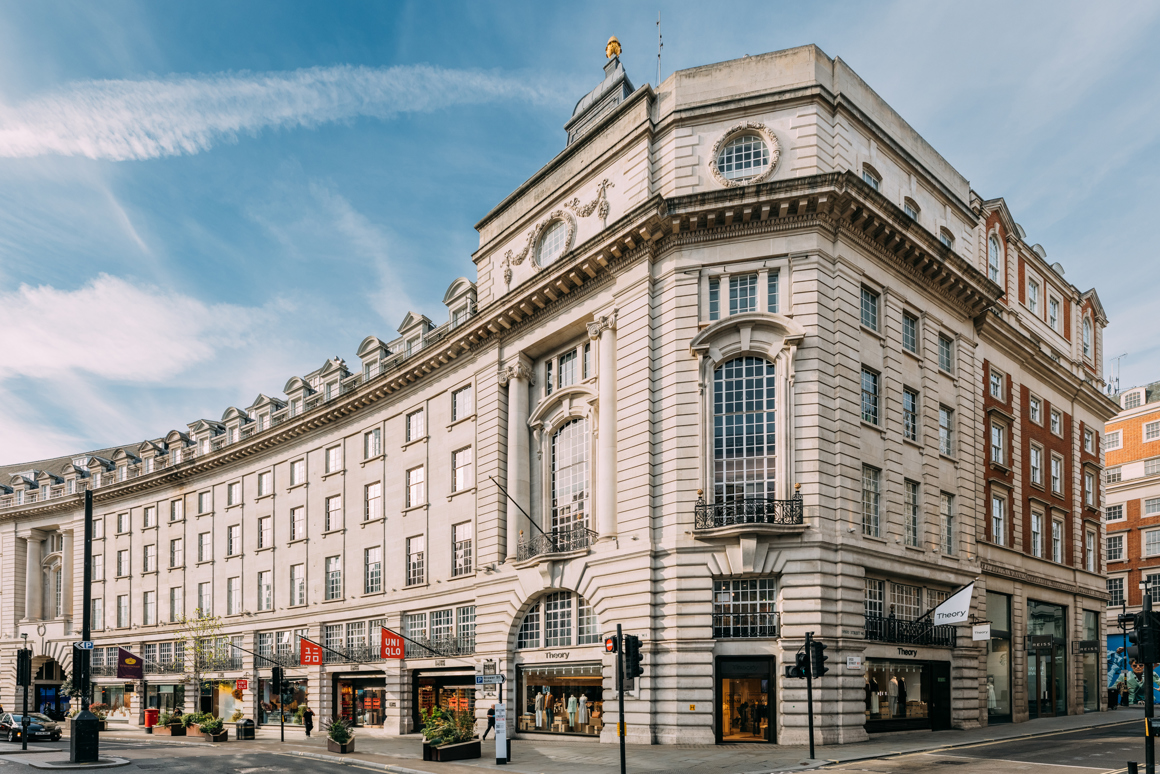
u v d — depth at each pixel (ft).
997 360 124.47
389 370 142.31
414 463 138.62
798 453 87.56
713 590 88.02
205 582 183.21
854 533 88.07
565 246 110.11
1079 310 154.20
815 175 89.92
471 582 121.29
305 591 158.30
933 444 103.24
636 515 93.15
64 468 241.55
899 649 92.27
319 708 147.13
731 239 93.71
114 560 211.00
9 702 224.94
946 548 104.78
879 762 69.46
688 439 90.89
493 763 77.82
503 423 118.83
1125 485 195.31
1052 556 133.18
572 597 102.94
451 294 137.69
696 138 97.55
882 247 98.68
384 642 122.62
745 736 84.58
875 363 96.17
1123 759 69.00
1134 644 52.85
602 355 100.73
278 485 169.17
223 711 171.73
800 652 74.49
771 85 96.37
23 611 233.76
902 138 108.47
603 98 119.34
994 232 129.08
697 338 91.86
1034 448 132.77
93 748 81.97
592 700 98.32
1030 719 118.11
